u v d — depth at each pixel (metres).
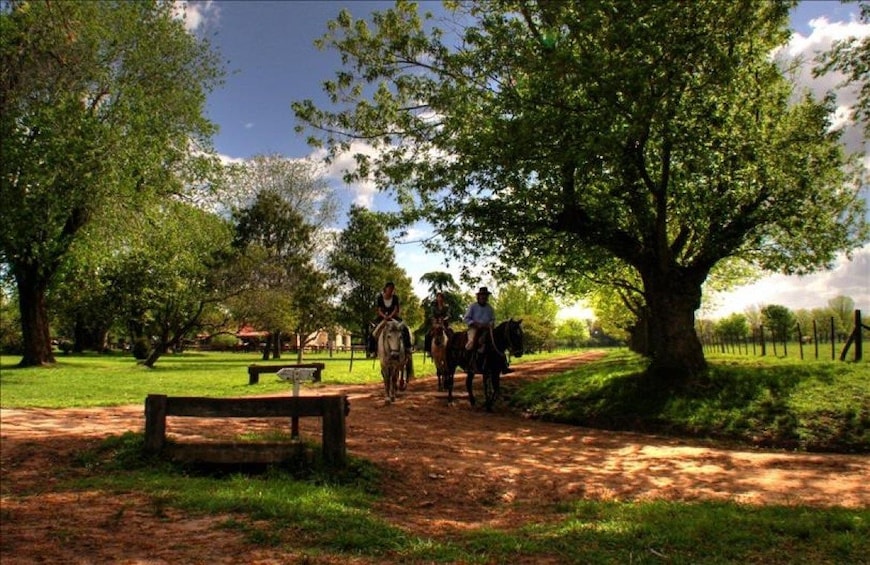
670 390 16.27
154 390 19.69
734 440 13.23
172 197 32.81
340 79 17.50
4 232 25.00
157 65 30.14
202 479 8.23
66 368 30.64
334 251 40.06
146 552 5.41
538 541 5.85
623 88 13.12
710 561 5.20
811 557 5.30
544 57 13.98
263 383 23.06
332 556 5.36
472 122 15.87
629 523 6.38
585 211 17.42
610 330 52.00
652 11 13.32
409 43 16.89
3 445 9.97
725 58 14.09
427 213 17.20
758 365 19.98
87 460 9.00
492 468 9.61
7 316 57.66
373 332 17.47
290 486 7.75
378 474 8.70
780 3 15.27
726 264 27.34
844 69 12.77
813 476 9.34
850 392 14.37
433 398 18.80
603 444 12.41
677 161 16.78
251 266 38.69
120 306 42.38
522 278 21.59
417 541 5.86
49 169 25.59
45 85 25.69
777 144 16.38
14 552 5.41
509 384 22.58
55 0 20.31
